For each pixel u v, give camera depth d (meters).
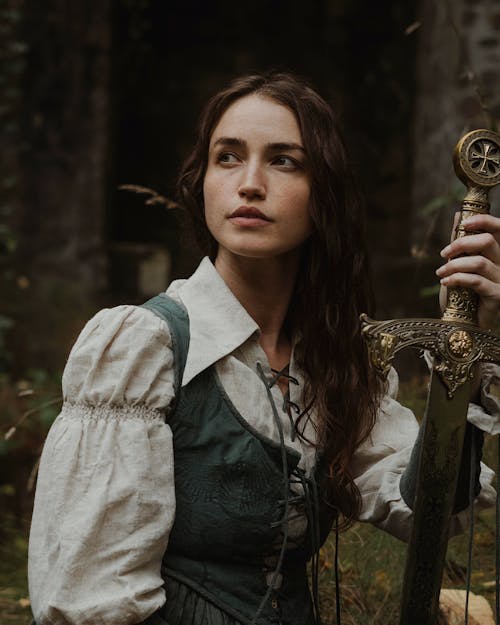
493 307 2.14
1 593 3.95
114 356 2.13
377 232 9.76
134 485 2.05
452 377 2.09
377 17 10.26
